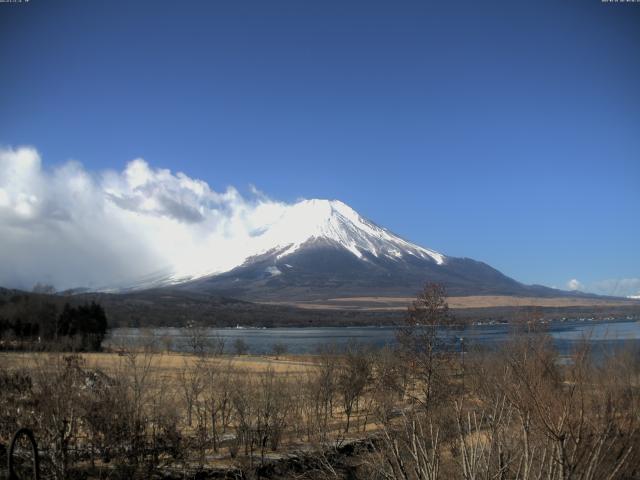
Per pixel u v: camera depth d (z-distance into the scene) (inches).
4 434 661.9
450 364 1347.2
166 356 2289.6
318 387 1279.5
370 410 1310.3
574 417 410.3
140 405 789.2
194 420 1090.1
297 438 1115.3
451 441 545.0
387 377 1325.0
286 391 1182.9
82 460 736.3
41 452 668.7
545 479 402.3
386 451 490.3
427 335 1438.2
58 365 724.7
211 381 1144.8
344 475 773.3
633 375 740.7
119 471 706.8
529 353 810.2
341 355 1657.2
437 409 821.2
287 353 3668.8
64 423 669.3
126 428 721.6
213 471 855.1
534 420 424.8
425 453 423.5
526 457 382.3
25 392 682.2
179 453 805.9
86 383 756.6
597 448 411.5
